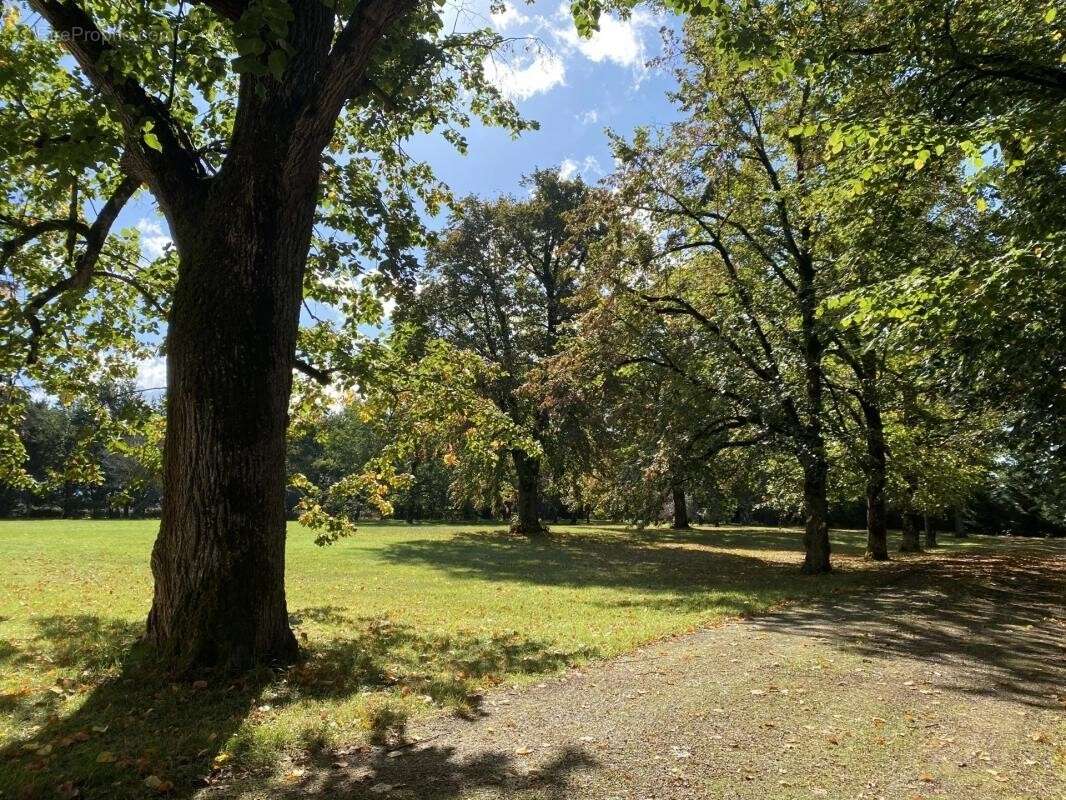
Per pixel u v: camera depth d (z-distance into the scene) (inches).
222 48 333.4
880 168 356.2
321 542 401.4
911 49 399.9
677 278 714.2
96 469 440.5
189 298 242.7
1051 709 223.0
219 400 238.1
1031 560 788.6
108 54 227.6
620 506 764.6
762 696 229.8
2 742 179.8
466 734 191.3
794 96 613.3
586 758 173.9
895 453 729.6
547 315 1274.6
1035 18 371.2
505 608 431.8
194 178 267.6
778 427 636.7
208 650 233.5
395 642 313.1
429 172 433.4
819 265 676.1
